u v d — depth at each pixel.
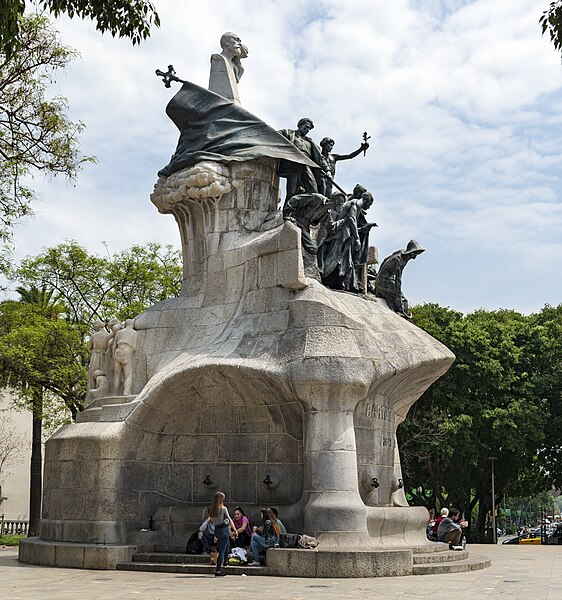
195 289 18.95
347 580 13.23
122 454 16.72
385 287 19.86
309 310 16.11
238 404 17.14
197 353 17.23
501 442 36.44
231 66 20.88
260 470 17.08
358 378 15.38
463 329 37.31
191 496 17.48
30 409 33.25
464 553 17.47
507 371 37.56
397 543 16.89
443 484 38.62
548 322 39.88
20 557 17.16
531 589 12.19
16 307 33.56
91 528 16.23
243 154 18.75
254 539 14.68
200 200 18.86
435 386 36.56
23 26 19.44
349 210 18.86
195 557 15.15
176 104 19.70
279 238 17.03
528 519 119.06
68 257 34.56
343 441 15.27
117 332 18.64
